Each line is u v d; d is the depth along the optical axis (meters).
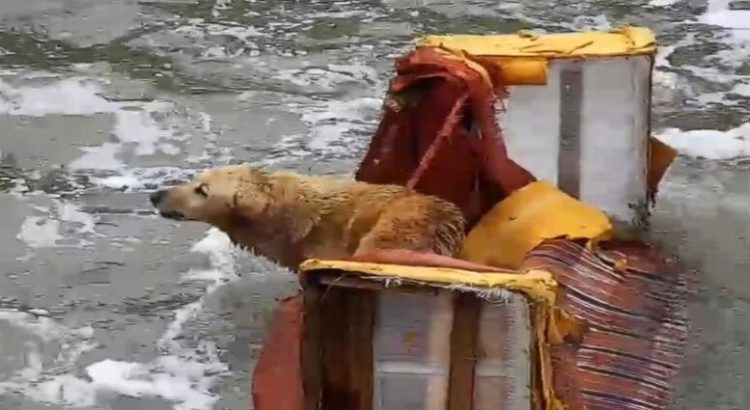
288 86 31.89
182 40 35.78
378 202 19.30
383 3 38.50
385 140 20.41
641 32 20.69
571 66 20.23
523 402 13.66
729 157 26.39
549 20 36.47
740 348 19.22
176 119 30.02
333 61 33.59
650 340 17.94
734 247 22.31
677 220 23.38
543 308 13.35
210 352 20.17
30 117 30.34
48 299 21.95
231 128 29.28
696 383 18.20
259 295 21.84
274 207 19.86
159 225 24.61
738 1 37.38
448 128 19.00
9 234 24.34
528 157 20.81
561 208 19.23
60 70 33.75
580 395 15.45
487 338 13.66
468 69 19.48
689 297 20.48
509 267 18.44
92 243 23.97
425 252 17.22
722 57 32.66
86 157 27.92
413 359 13.94
